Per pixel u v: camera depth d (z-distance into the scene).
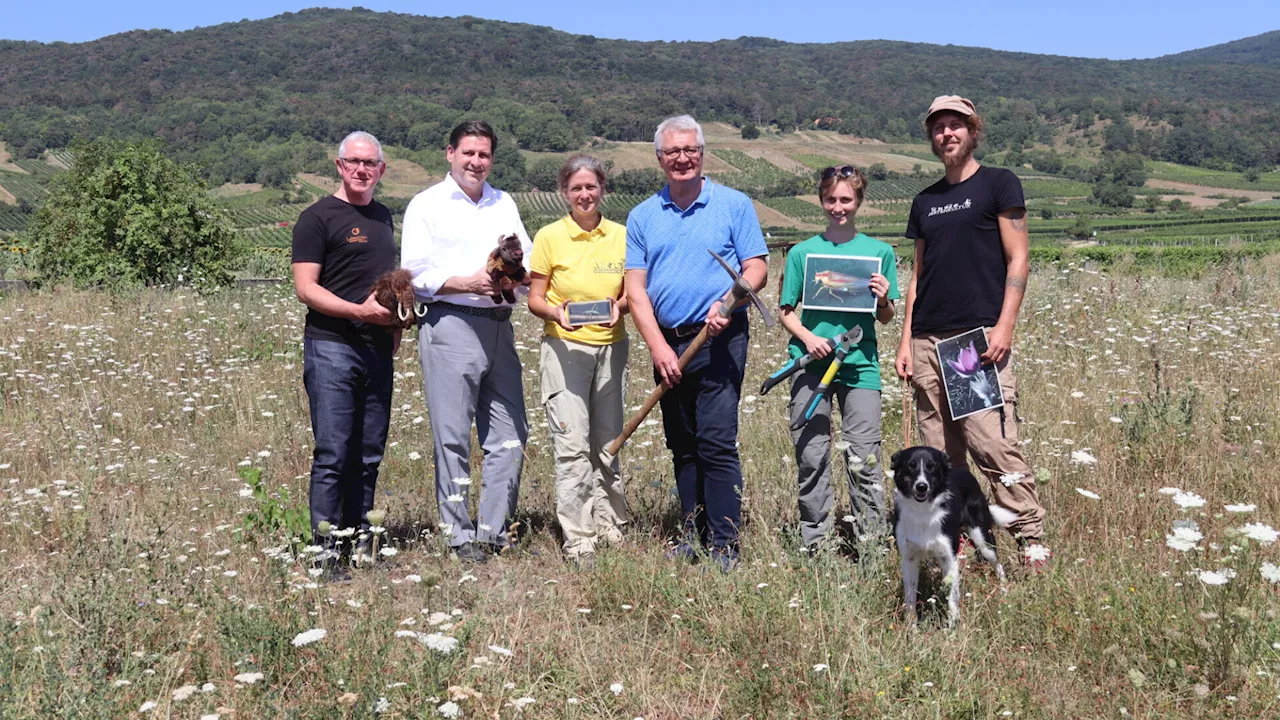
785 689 3.36
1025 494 4.53
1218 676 3.34
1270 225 116.25
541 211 159.62
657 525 5.17
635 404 7.38
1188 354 8.48
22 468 6.12
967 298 4.49
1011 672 3.49
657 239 4.67
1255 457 5.75
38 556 4.72
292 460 6.41
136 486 5.75
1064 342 9.01
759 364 9.03
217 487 5.59
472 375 4.74
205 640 3.57
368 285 4.68
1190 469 5.56
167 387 8.05
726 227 4.67
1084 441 6.17
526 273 4.62
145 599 3.75
